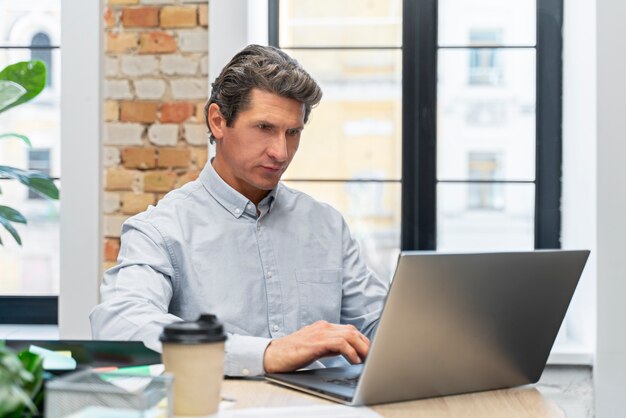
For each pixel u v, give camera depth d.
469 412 1.21
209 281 1.79
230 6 2.67
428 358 1.25
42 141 2.97
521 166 2.97
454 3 2.95
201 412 1.06
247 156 1.74
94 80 2.69
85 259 2.69
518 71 2.96
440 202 2.97
